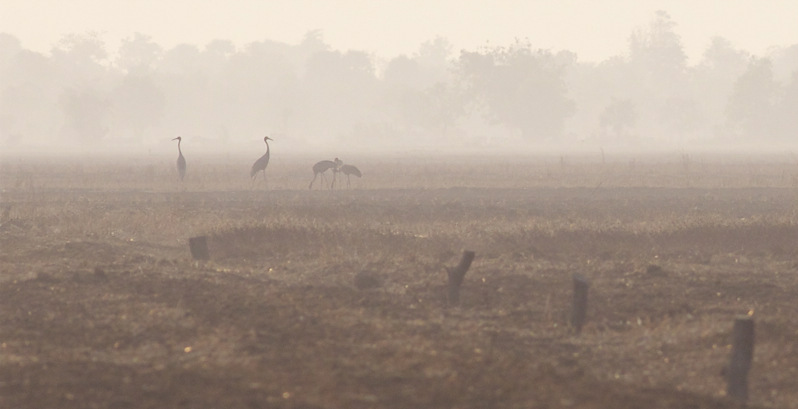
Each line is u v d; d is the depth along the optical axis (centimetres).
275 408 3039
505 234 7238
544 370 3625
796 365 3891
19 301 4928
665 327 4512
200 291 5172
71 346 4019
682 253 6794
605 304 5075
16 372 3497
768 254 6744
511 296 5275
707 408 3200
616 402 3161
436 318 4716
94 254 6531
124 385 3312
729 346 4116
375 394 3212
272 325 4378
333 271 5981
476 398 3167
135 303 4844
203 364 3675
